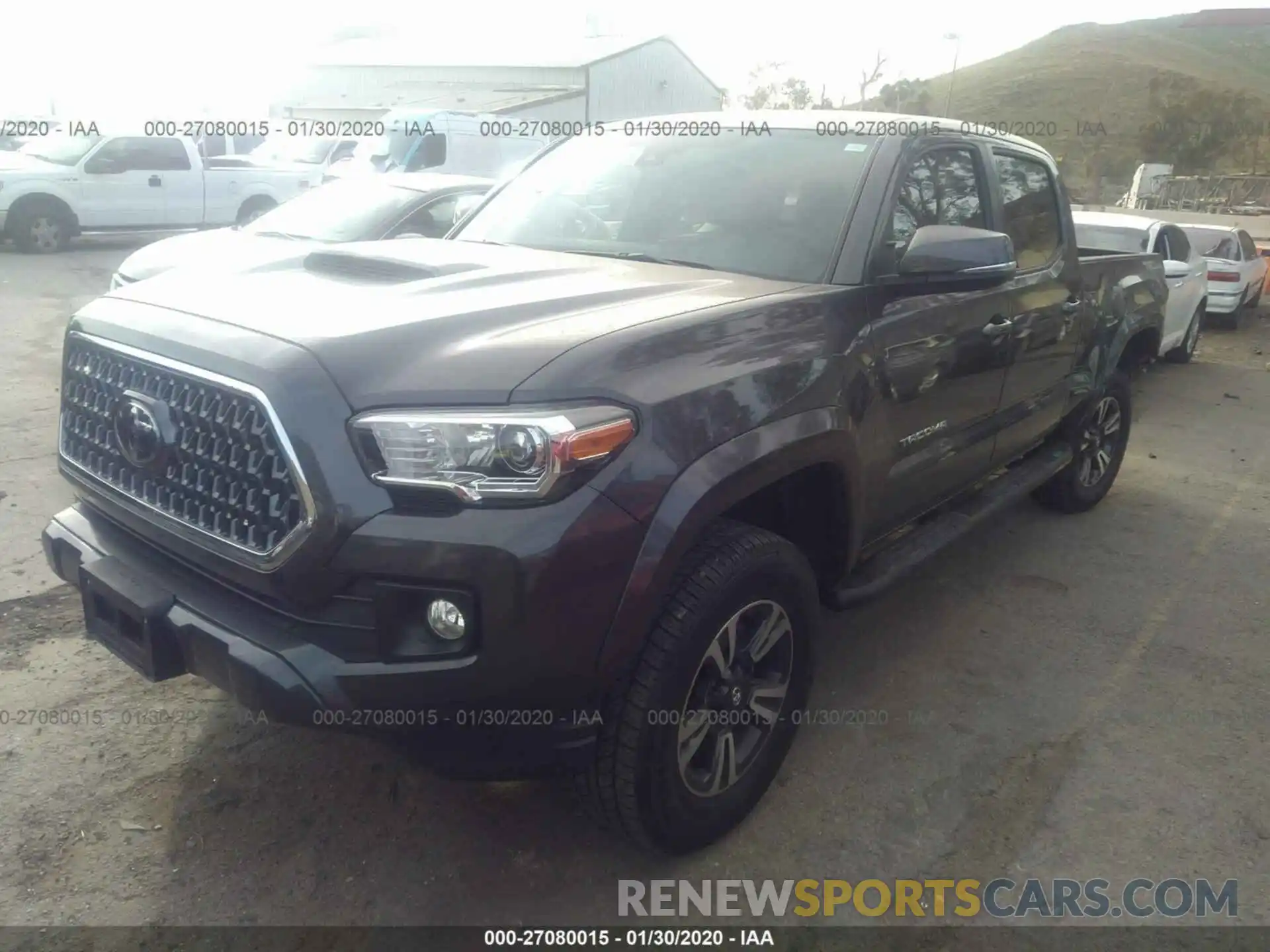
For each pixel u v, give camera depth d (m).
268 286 2.76
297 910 2.55
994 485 4.41
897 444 3.27
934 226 3.16
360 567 2.14
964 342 3.55
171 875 2.63
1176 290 9.96
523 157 18.23
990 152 4.04
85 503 2.84
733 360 2.56
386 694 2.16
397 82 35.25
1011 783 3.20
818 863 2.82
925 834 2.95
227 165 16.45
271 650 2.20
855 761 3.28
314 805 2.92
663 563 2.30
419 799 2.97
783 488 3.01
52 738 3.14
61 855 2.67
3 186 14.16
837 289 3.06
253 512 2.24
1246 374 10.62
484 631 2.13
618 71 33.22
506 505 2.13
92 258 14.52
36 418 6.35
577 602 2.19
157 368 2.43
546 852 2.80
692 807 2.67
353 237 7.22
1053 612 4.44
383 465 2.15
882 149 3.46
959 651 4.05
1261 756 3.42
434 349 2.30
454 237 3.98
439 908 2.58
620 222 3.58
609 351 2.34
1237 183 37.72
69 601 3.99
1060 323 4.42
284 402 2.15
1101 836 2.98
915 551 3.62
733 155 3.66
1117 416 5.70
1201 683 3.88
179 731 3.22
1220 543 5.39
